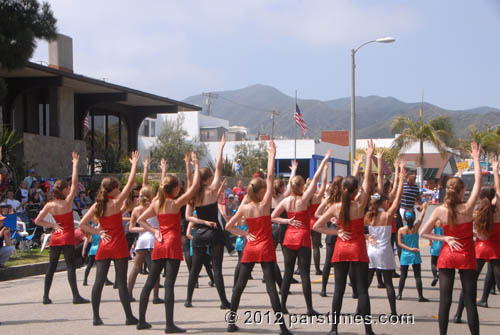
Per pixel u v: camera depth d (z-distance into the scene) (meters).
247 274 6.43
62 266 12.46
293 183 7.09
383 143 65.56
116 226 6.84
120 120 28.72
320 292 9.04
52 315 7.60
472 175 30.42
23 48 17.22
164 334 6.46
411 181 11.04
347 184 6.07
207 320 7.20
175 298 8.77
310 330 6.64
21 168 18.25
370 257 7.30
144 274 11.41
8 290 9.73
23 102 23.56
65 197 8.42
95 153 25.89
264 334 6.43
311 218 9.43
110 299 8.79
